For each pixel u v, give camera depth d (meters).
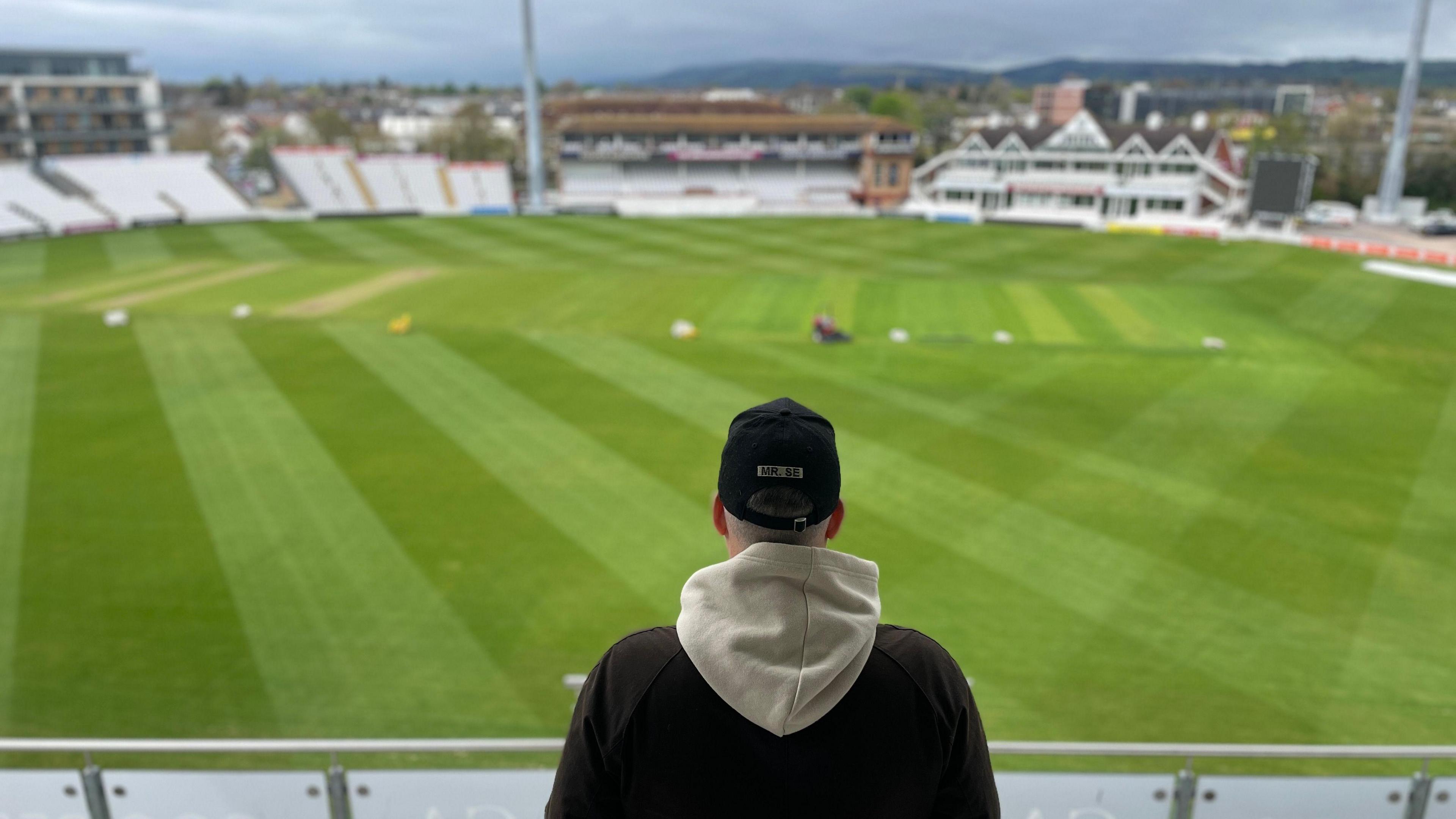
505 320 39.94
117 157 82.06
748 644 1.62
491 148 137.38
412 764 12.51
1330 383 31.73
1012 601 16.56
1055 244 64.25
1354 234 78.56
